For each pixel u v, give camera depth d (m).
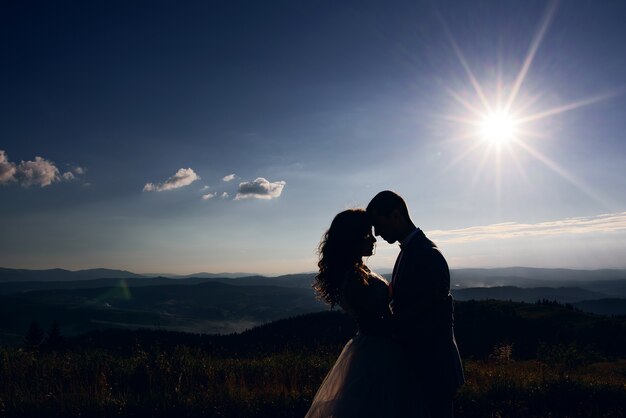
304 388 7.84
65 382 8.55
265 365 9.97
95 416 6.46
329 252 4.56
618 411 7.52
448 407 4.27
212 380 8.73
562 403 7.82
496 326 67.38
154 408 6.69
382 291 4.50
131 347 11.02
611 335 55.41
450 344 4.16
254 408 6.81
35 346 11.04
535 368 12.82
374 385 4.29
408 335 4.10
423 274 4.11
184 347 10.75
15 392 7.47
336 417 4.29
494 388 8.12
